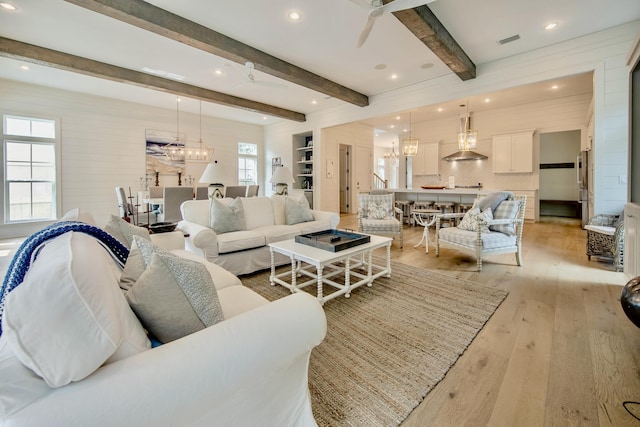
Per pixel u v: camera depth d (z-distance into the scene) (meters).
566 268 3.55
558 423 1.33
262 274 3.45
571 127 6.70
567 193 8.60
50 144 5.81
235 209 3.67
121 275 1.27
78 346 0.69
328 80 5.41
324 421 1.34
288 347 1.02
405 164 10.27
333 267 3.54
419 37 3.50
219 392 0.86
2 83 5.28
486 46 4.17
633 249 2.81
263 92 6.10
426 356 1.83
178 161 7.56
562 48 4.07
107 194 6.48
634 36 3.59
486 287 2.97
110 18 3.31
